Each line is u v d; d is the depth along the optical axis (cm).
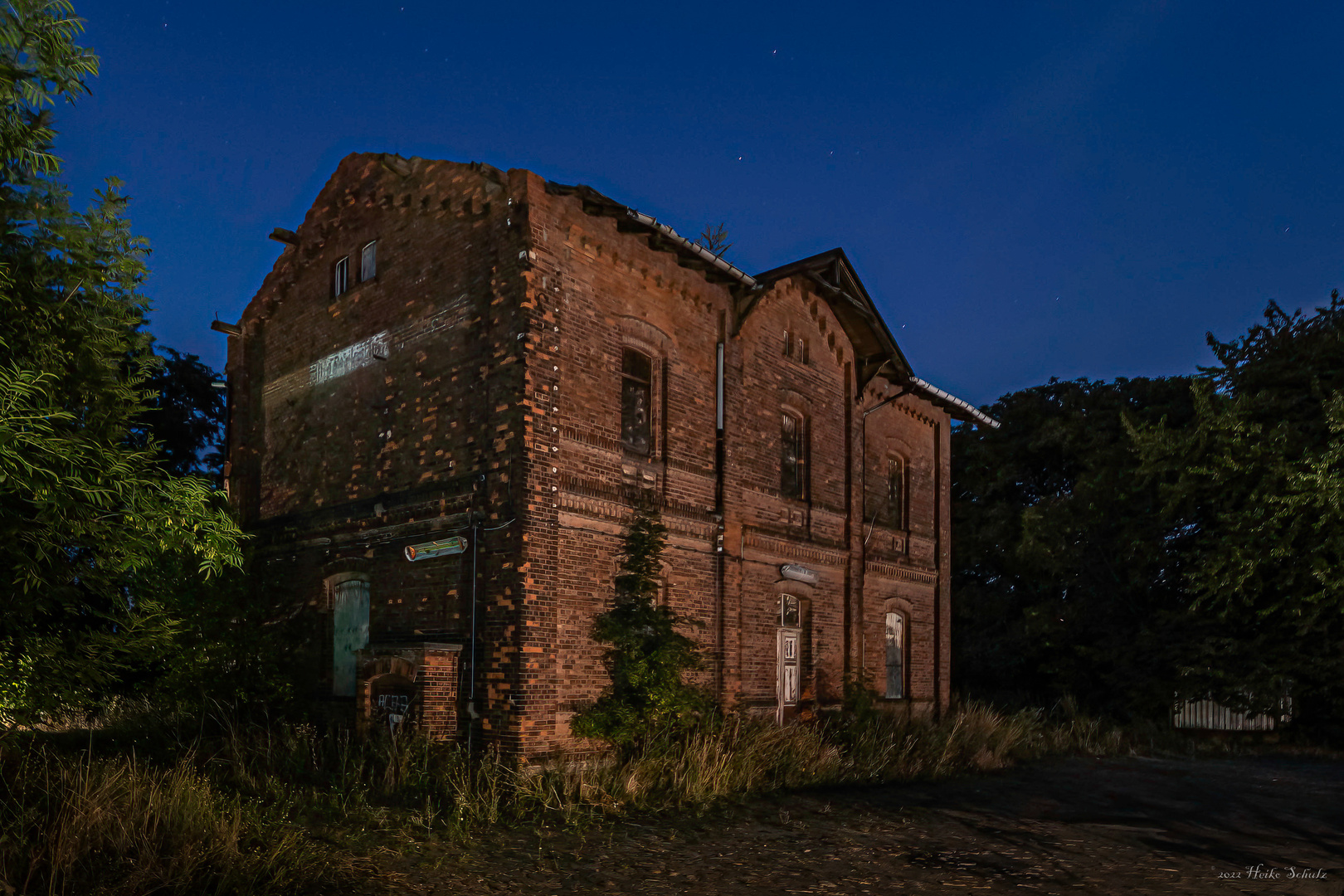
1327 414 2009
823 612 1816
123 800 802
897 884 823
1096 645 2520
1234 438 2148
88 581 1023
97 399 1021
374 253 1596
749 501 1645
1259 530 2089
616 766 1257
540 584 1246
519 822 1003
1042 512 2680
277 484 1733
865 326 1962
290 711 1484
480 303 1354
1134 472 2398
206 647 1498
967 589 2950
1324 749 2139
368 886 742
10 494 866
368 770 1199
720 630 1548
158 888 661
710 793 1192
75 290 998
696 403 1562
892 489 2142
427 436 1410
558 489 1293
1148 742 2191
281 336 1781
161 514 935
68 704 1047
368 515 1485
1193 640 2278
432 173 1471
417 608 1371
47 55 852
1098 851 983
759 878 830
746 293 1648
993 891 806
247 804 951
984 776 1584
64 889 638
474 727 1248
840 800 1251
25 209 959
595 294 1391
